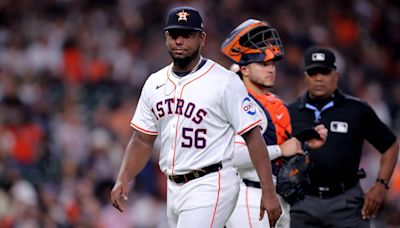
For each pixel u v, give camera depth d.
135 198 47.00
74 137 53.47
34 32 67.19
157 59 65.12
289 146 23.58
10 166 47.09
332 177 26.27
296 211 26.75
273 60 23.77
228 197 20.61
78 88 61.00
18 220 41.50
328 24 75.25
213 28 67.81
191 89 20.42
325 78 26.53
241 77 24.33
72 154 51.94
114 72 63.75
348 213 26.39
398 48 78.12
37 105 56.25
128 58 64.56
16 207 41.72
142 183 47.84
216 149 20.52
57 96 60.00
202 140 20.41
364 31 77.62
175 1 71.44
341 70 68.19
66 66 63.31
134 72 63.59
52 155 51.41
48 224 41.88
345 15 76.56
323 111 26.80
